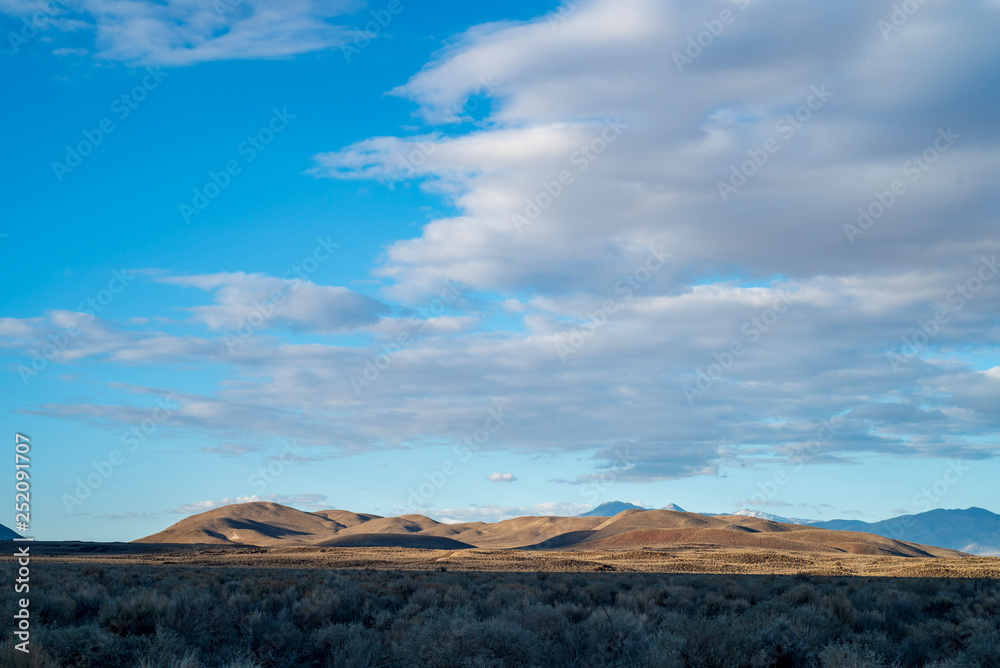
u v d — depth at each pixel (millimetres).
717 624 13156
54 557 107625
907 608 22016
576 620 19078
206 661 14039
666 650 12109
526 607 17391
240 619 17297
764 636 13555
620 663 12648
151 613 15844
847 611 18844
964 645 14867
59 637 12672
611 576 43375
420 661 12828
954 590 28797
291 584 28984
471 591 28734
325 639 15297
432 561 94375
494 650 12852
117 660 12781
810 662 12711
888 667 12781
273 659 14461
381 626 18062
